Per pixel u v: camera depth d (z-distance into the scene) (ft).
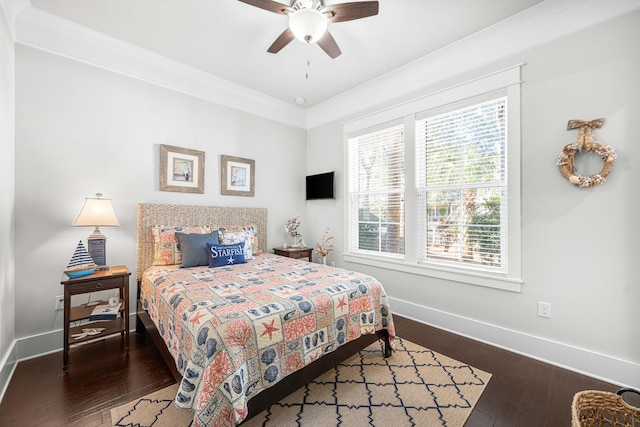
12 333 6.93
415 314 10.03
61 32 7.77
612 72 6.33
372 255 11.63
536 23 7.30
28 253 7.36
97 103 8.43
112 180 8.71
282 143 13.48
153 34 8.21
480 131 8.57
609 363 6.36
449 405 5.58
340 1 6.73
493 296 8.20
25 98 7.30
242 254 9.53
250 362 4.66
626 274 6.19
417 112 9.93
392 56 9.30
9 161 6.63
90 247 7.77
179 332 5.29
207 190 10.91
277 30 8.00
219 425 4.14
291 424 5.06
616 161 6.27
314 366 5.74
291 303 5.57
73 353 7.52
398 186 10.77
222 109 11.34
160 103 9.70
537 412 5.40
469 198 8.86
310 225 14.38
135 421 5.06
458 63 8.88
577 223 6.77
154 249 9.14
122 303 8.16
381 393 5.95
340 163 12.84
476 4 6.93
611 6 6.33
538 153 7.32
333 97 12.71
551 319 7.17
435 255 9.68
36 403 5.52
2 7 6.17
